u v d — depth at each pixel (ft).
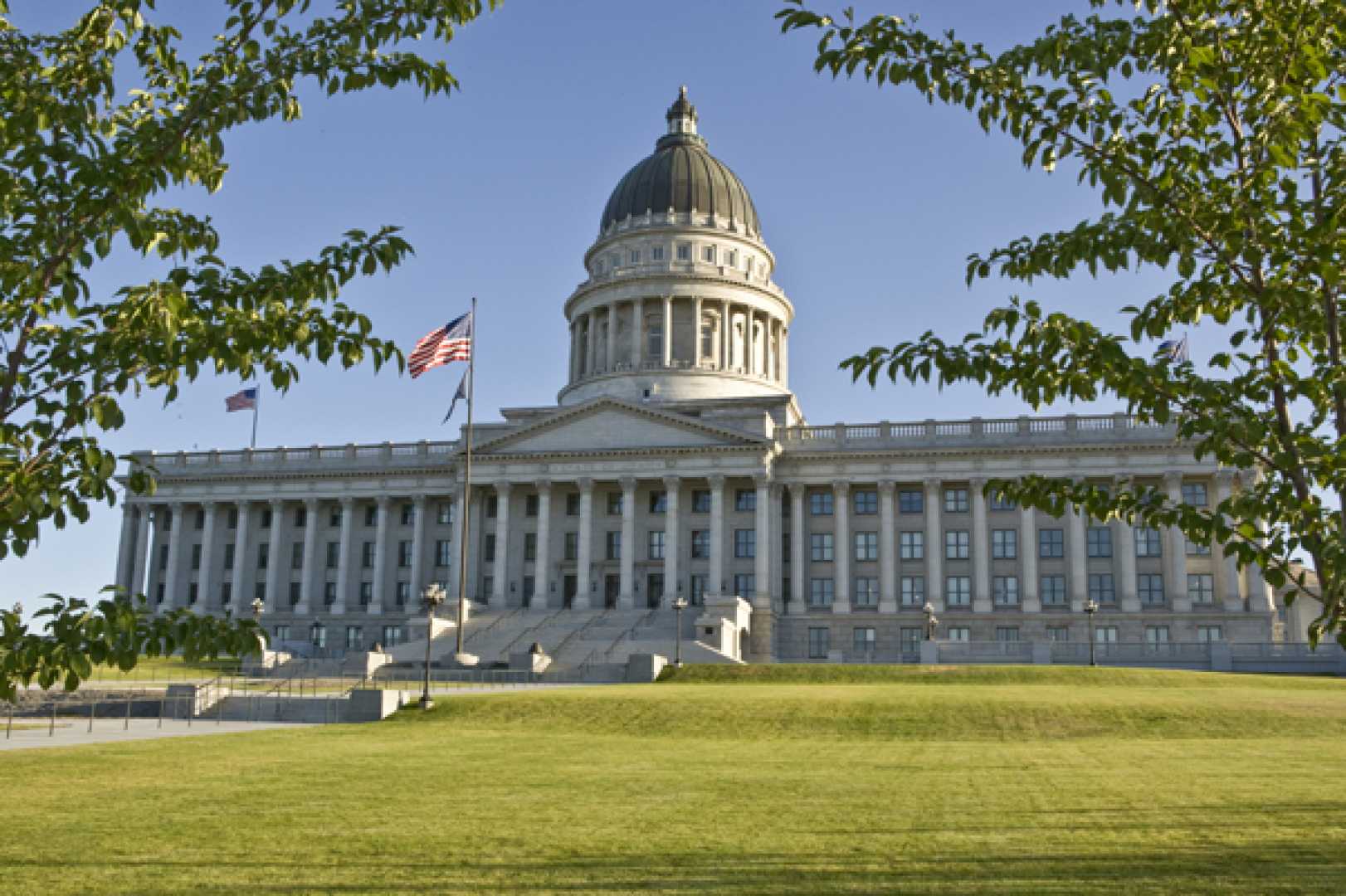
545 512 327.67
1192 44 43.16
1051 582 308.19
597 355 403.54
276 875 49.29
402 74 46.32
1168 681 196.24
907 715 137.39
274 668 258.37
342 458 360.07
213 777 86.02
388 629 345.31
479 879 48.24
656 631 287.48
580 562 321.52
